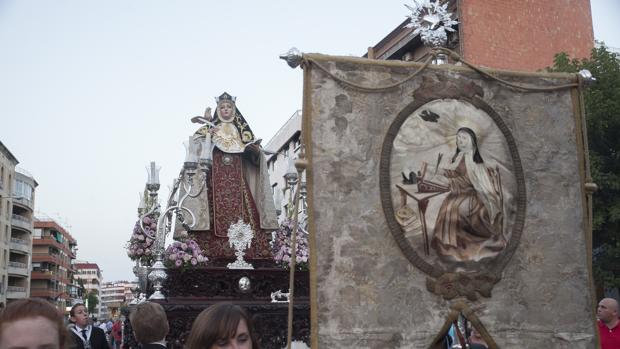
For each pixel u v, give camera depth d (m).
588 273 5.48
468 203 5.27
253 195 13.08
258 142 13.16
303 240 11.78
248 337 3.17
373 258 4.96
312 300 4.75
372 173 5.11
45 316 2.21
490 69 5.62
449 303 5.06
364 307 4.86
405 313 4.95
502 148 5.50
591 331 5.37
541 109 5.69
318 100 5.10
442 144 5.33
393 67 5.34
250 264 11.82
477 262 5.20
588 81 5.77
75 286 119.94
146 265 11.62
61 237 97.88
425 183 5.21
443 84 5.45
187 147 11.25
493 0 24.09
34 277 86.25
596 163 16.91
